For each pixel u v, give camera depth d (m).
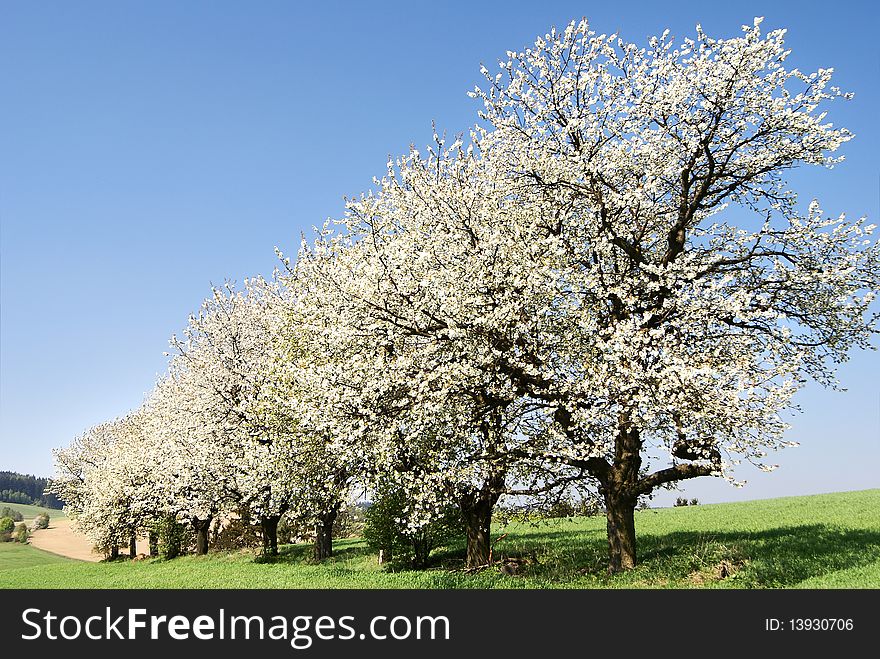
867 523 19.66
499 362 15.76
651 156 16.86
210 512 34.09
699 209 17.39
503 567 18.41
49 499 188.88
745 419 13.66
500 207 17.88
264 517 32.12
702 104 15.62
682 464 15.34
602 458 16.30
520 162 17.50
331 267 18.55
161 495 38.31
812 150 15.99
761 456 13.93
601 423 14.88
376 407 16.31
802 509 27.36
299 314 20.72
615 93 17.12
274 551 32.16
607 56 17.05
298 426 20.31
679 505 43.28
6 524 98.56
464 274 16.08
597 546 21.91
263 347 31.47
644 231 16.84
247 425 28.84
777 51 15.52
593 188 16.69
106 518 54.03
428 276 15.95
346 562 25.73
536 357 15.53
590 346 15.63
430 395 15.18
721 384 13.86
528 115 17.62
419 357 16.22
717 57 15.71
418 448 17.02
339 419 16.52
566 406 15.11
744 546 17.11
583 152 16.66
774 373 15.05
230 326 32.53
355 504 20.97
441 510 19.78
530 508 16.97
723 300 15.15
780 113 15.46
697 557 16.23
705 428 14.27
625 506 16.19
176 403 34.72
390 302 16.42
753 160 15.99
